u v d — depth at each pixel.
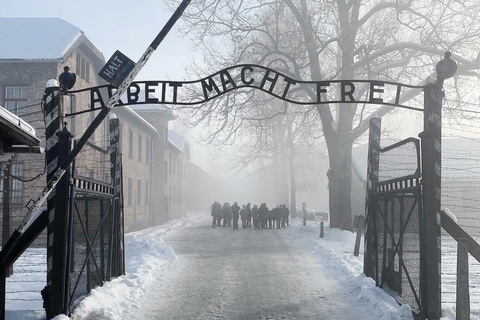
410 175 8.02
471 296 9.67
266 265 14.69
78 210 8.20
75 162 7.85
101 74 7.09
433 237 7.51
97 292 9.01
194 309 8.92
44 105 8.02
